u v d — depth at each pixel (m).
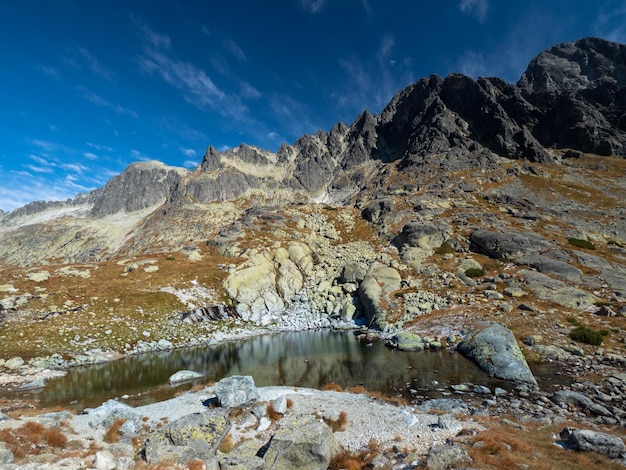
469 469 12.91
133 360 41.12
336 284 74.44
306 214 120.75
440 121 167.38
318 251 91.06
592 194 106.62
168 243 178.88
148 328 50.59
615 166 125.38
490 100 165.75
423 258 72.94
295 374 33.72
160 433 16.83
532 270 58.62
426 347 40.91
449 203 105.38
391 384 29.41
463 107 176.50
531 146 140.12
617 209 96.06
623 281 53.22
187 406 24.38
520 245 66.56
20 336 42.34
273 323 62.75
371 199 133.62
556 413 22.50
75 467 12.91
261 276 71.38
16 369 35.66
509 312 45.62
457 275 62.38
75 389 30.59
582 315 43.50
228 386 24.47
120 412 21.70
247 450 16.80
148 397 28.11
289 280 75.50
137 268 70.69
